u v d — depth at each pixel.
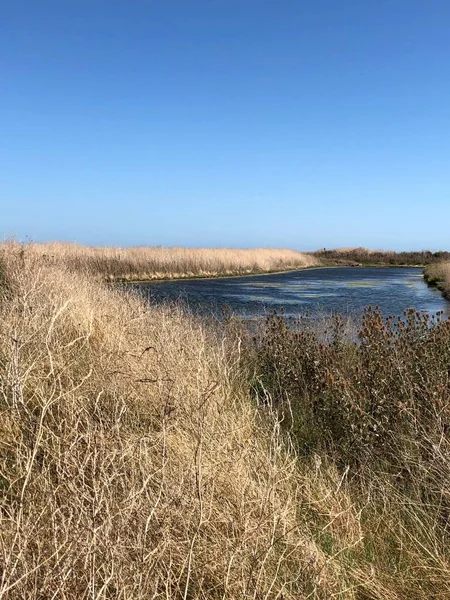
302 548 2.81
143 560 2.26
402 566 2.93
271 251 66.31
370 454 4.01
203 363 5.19
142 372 4.64
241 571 2.47
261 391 5.80
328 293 27.78
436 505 3.38
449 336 5.23
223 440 3.67
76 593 2.17
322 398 4.91
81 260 29.45
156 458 3.29
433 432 3.88
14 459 3.29
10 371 4.14
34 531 2.38
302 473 3.87
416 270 64.38
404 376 4.56
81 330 5.86
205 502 2.87
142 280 35.41
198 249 47.59
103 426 3.55
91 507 2.62
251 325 9.96
